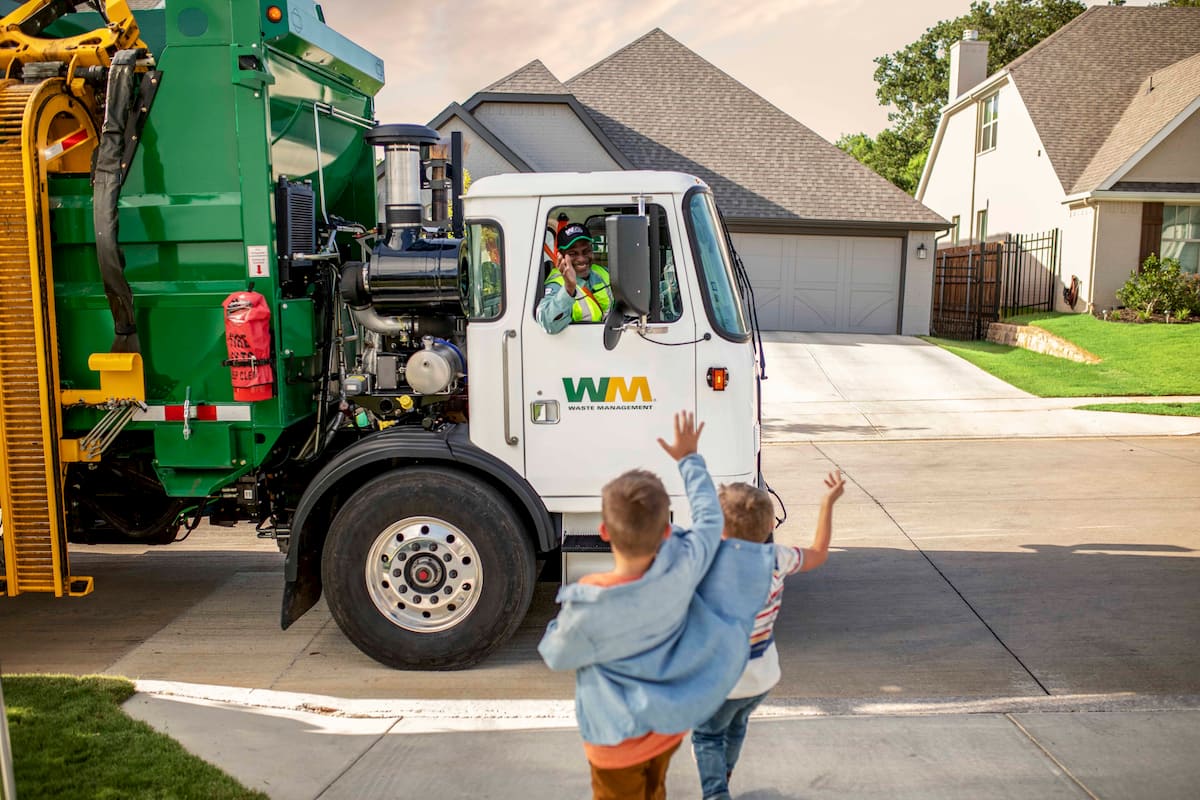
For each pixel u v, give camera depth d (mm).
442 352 5285
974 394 15414
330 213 6516
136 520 6113
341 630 5480
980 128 27266
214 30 5148
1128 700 4656
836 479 3455
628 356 5121
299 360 5586
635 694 2805
